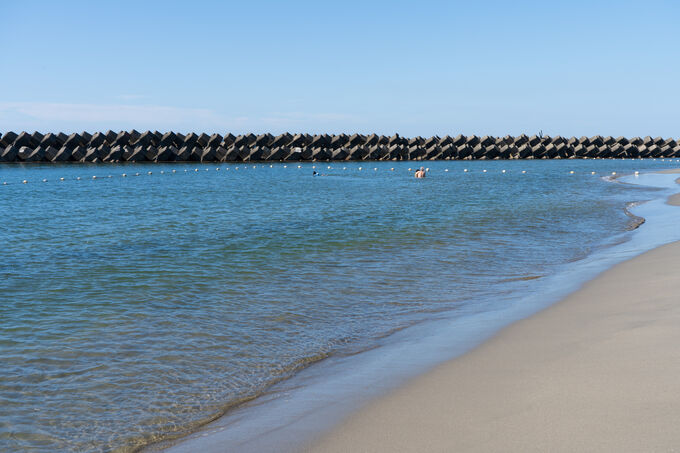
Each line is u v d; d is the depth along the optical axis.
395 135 119.00
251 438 5.24
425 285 11.80
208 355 7.85
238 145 107.56
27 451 5.42
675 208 25.23
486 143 122.69
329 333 8.70
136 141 104.88
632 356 6.30
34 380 7.07
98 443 5.54
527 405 5.26
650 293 9.38
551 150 122.38
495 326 8.42
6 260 15.20
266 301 10.68
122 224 22.75
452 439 4.74
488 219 22.89
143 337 8.66
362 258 14.89
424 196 35.59
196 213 26.67
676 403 4.93
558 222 21.69
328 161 107.31
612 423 4.68
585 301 9.48
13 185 49.72
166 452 5.26
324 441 4.99
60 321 9.56
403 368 6.83
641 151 126.62
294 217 24.36
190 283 12.27
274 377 7.02
